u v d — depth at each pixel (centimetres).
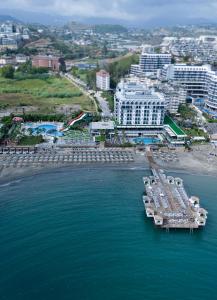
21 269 11994
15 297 10881
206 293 11325
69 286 11388
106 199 16550
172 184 17662
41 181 18212
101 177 18850
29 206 15725
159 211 15125
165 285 11588
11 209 15425
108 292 11219
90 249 13112
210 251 13338
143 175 19225
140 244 13538
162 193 16538
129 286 11488
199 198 16900
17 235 13700
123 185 17988
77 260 12538
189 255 13088
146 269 12262
